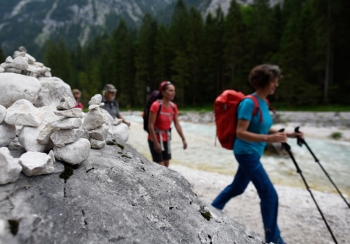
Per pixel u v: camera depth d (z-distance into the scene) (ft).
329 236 9.94
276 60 95.55
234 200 13.82
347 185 18.06
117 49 167.22
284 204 13.58
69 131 3.57
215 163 24.91
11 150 3.64
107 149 5.00
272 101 99.40
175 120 12.66
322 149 30.07
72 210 2.93
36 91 4.38
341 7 70.08
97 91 173.06
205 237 3.77
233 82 105.29
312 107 77.41
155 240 3.15
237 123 8.11
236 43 104.88
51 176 3.29
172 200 4.16
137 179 4.09
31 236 2.54
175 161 25.62
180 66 118.32
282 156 27.40
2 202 2.71
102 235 2.84
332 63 78.28
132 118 85.35
